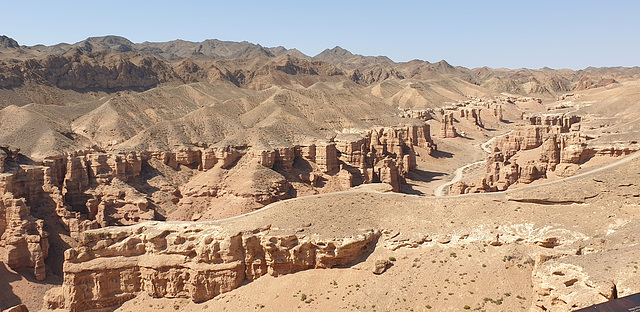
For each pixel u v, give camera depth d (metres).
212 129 168.25
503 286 64.31
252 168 136.75
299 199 85.94
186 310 73.88
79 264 75.00
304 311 67.19
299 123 192.25
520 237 71.44
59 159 130.25
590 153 119.38
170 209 131.25
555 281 49.28
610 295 43.81
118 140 183.12
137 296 76.50
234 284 74.69
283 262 74.44
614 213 70.81
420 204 81.81
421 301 64.44
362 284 69.69
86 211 124.00
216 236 75.38
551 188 78.88
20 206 97.12
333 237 73.25
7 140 142.50
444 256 70.94
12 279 92.50
